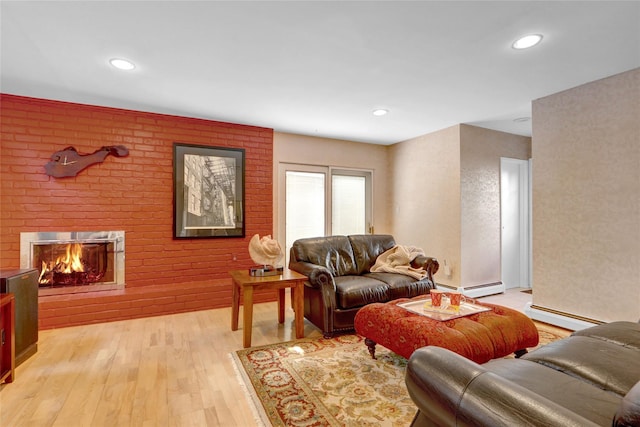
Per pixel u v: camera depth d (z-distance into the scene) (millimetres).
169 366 2318
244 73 2717
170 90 3057
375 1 1805
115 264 3525
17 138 3156
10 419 1709
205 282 3875
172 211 3775
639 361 1377
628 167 2707
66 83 2879
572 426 733
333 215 5082
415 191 4922
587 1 1799
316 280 2877
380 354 2508
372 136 4871
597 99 2893
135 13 1896
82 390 1995
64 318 3109
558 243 3189
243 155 4176
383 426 1655
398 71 2693
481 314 2135
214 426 1668
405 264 3621
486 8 1866
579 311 3031
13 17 1919
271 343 2748
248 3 1816
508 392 872
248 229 4207
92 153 3416
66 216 3322
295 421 1696
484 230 4465
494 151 4562
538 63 2559
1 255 3105
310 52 2375
